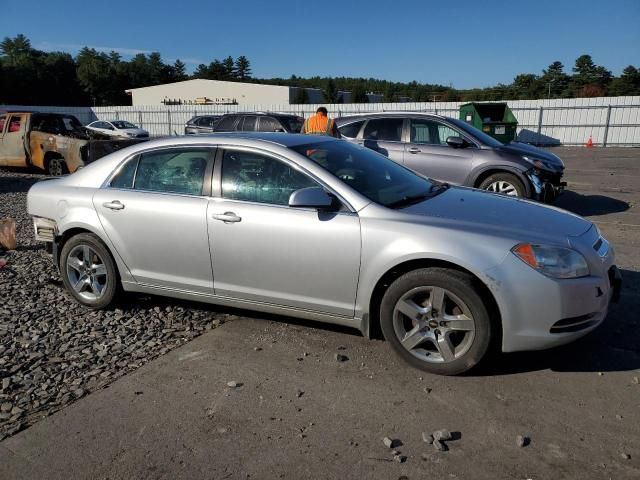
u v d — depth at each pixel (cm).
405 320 369
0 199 1118
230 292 422
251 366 379
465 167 842
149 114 3569
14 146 1465
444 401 329
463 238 344
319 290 386
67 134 1470
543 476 263
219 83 6669
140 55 11000
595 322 351
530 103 2572
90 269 484
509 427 302
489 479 262
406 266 365
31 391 352
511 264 333
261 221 396
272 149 410
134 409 329
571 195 1097
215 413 323
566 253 339
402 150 884
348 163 430
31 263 639
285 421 313
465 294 340
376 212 371
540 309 332
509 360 377
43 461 284
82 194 475
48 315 478
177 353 402
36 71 7494
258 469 273
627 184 1240
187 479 268
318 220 379
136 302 504
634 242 695
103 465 280
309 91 7156
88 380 365
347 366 375
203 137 446
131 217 448
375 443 291
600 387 341
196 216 420
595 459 274
